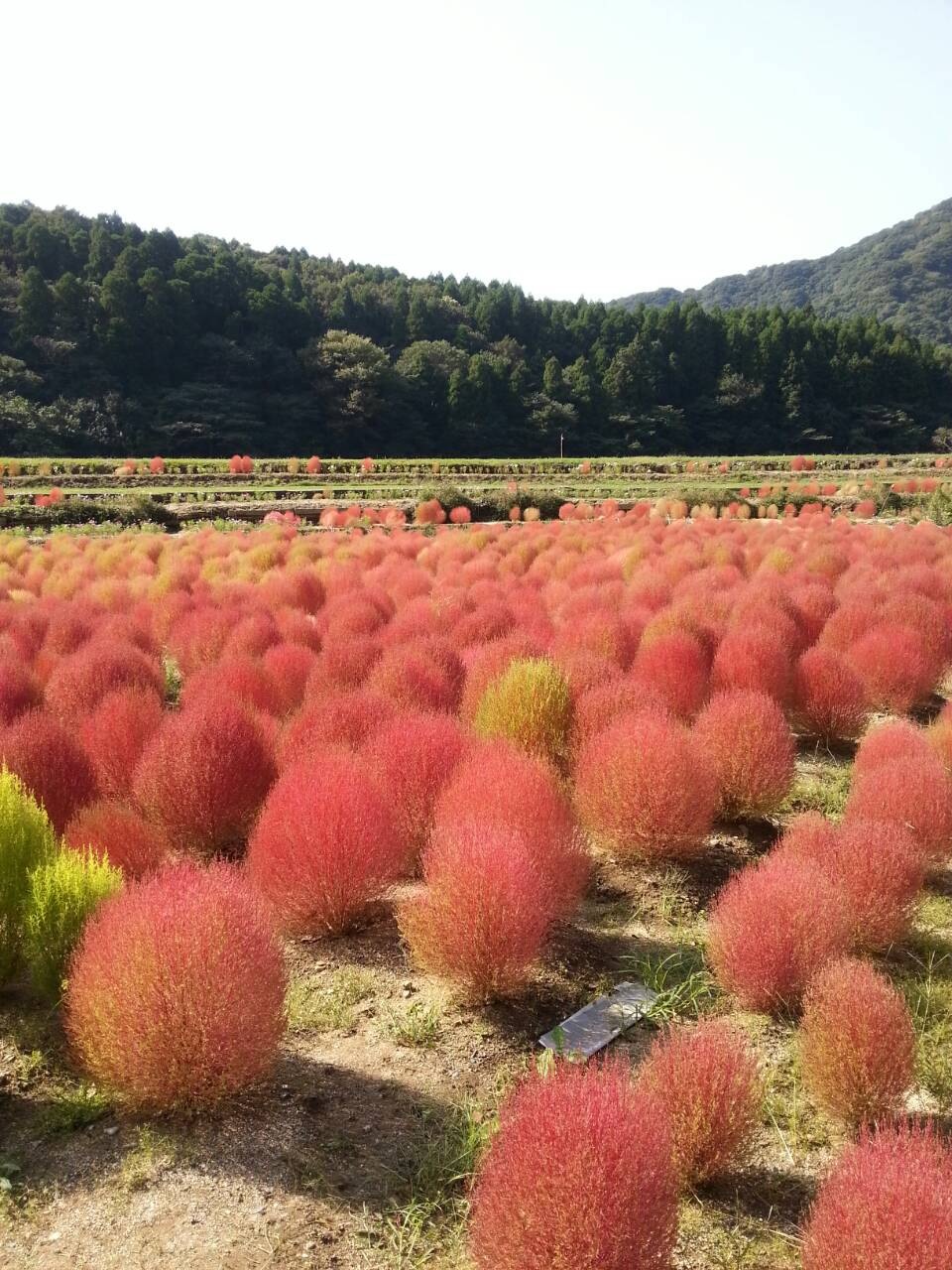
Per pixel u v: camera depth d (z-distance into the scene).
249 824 5.39
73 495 29.89
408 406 70.44
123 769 5.88
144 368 63.31
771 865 4.21
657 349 82.81
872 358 84.81
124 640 9.32
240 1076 3.16
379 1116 3.22
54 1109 3.25
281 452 65.00
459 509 28.16
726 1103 2.91
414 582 12.63
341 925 4.43
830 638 9.38
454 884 3.82
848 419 83.31
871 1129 3.14
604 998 3.96
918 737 6.23
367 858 4.37
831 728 7.46
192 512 27.95
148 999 3.07
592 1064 3.46
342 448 67.56
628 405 80.25
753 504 31.22
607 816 5.10
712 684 7.71
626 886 5.00
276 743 6.03
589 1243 2.28
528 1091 2.67
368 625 9.93
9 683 7.21
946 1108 3.27
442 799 4.79
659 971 4.11
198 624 9.61
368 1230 2.74
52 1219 2.79
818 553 14.92
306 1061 3.53
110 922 3.32
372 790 4.61
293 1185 2.91
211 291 69.62
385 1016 3.83
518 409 75.00
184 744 5.22
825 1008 3.31
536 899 3.87
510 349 87.31
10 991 4.00
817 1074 3.22
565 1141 2.39
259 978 3.23
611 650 8.52
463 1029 3.73
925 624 9.52
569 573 14.41
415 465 48.12
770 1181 2.97
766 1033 3.74
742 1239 2.73
